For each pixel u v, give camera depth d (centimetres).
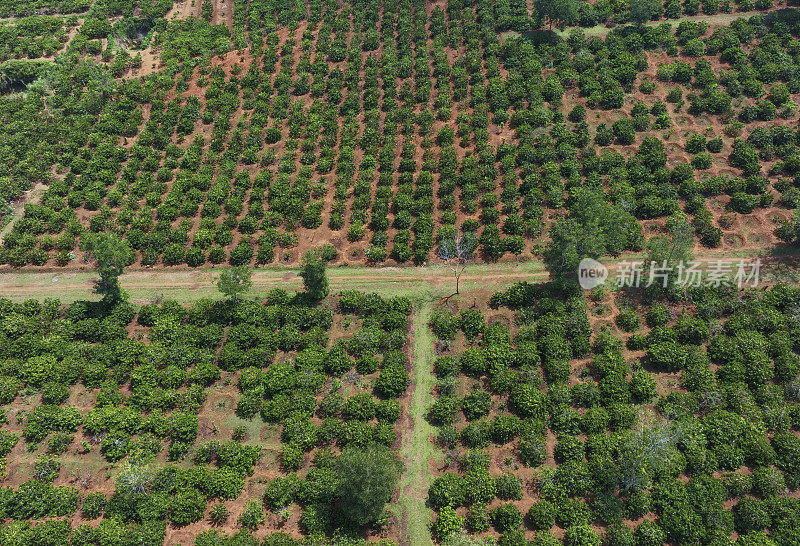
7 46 11162
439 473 5431
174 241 7725
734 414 5603
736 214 7719
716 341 6231
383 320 6669
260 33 11419
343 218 8000
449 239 7494
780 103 8994
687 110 9144
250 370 6244
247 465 5453
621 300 6825
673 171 8081
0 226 8031
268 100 9838
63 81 10131
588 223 6506
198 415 5944
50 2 12294
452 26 11069
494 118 9112
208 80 10250
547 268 7225
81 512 5216
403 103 9606
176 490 5281
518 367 6184
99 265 7062
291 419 5734
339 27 11238
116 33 11488
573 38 10381
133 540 4859
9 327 6550
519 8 11244
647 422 5688
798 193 7669
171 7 12381
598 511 5050
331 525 5038
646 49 10250
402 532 5044
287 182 8375
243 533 4928
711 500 5050
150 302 7100
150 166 8731
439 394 6044
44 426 5762
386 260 7500
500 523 5000
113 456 5569
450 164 8406
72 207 8231
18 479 5456
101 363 6306
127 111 9700
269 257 7575
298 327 6669
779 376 6000
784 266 7094
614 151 8556
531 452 5397
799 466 5281
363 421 5788
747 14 10719
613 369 6003
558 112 9050
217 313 6781
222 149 9025
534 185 8069
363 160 8625
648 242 7381
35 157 8794
